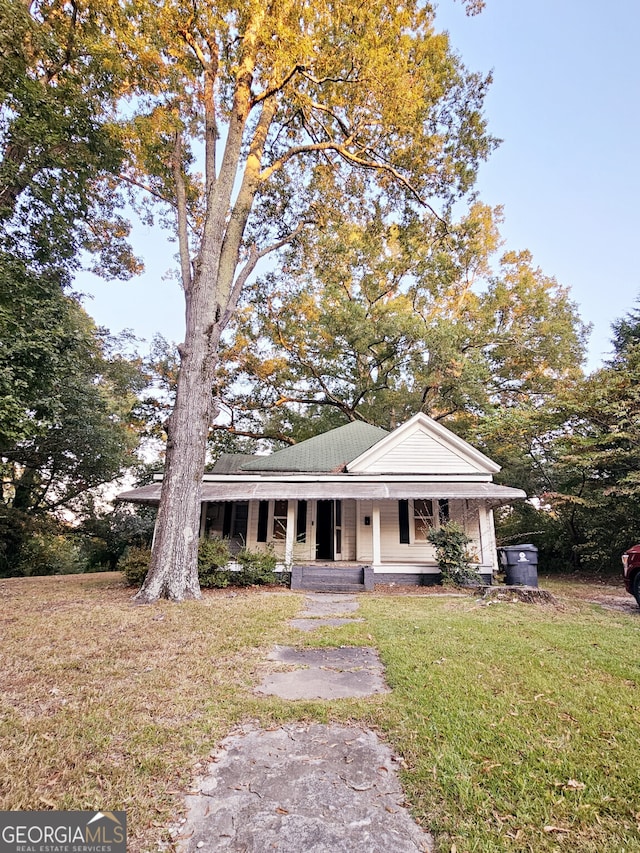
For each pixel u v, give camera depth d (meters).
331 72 11.87
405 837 2.29
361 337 24.48
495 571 12.64
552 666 4.88
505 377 25.20
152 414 24.61
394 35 11.52
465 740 3.22
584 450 14.26
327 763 2.99
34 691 4.12
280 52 10.22
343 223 15.83
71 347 12.31
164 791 2.69
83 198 12.66
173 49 10.55
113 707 3.80
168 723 3.54
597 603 9.57
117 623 6.75
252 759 3.05
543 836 2.26
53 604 8.41
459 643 5.83
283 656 5.45
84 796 2.60
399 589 11.62
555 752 3.04
